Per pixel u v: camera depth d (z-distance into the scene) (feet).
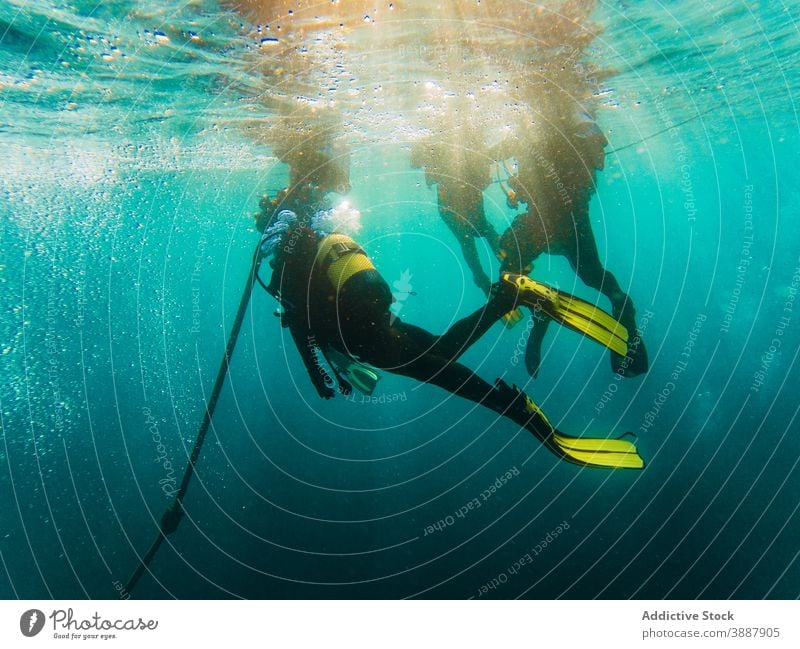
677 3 14.30
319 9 12.52
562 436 10.44
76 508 14.47
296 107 15.96
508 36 13.85
